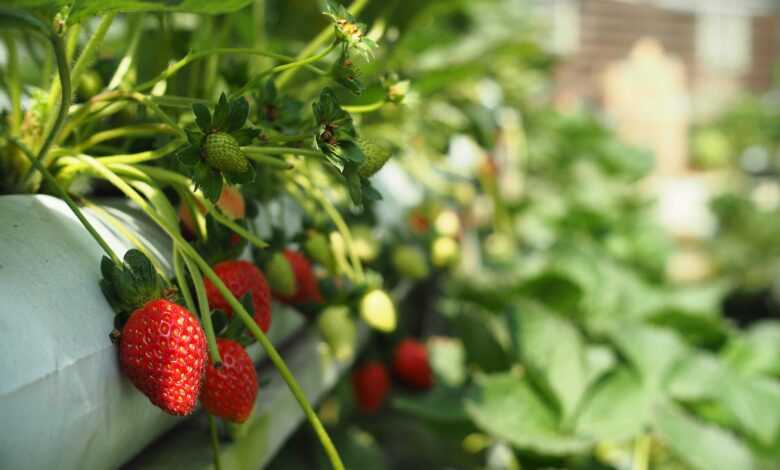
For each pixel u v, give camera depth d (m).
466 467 1.26
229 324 0.58
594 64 10.53
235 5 0.57
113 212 0.62
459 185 1.37
